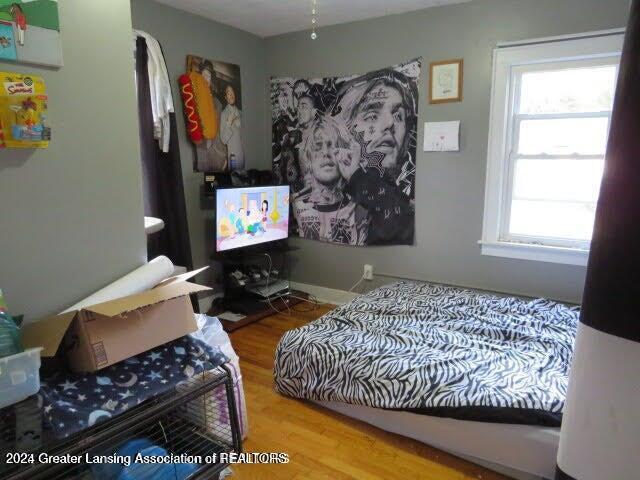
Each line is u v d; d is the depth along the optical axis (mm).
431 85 3170
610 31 2555
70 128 1252
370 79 3398
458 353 2135
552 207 2982
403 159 3365
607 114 2707
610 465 770
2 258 1146
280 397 2336
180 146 3271
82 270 1328
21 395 991
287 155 3924
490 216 3105
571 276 2902
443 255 3354
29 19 1117
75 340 1137
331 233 3807
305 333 2424
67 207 1271
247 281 3594
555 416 1655
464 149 3135
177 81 3193
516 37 2848
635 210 689
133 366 1248
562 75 2805
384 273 3633
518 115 2965
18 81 1104
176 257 3166
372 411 2043
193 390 1331
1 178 1122
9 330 1011
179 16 3146
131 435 1349
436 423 1858
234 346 3004
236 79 3652
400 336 2336
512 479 1732
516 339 2311
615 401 745
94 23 1285
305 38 3668
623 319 715
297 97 3775
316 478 1730
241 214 3406
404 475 1752
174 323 1307
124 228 1434
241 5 3068
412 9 3141
